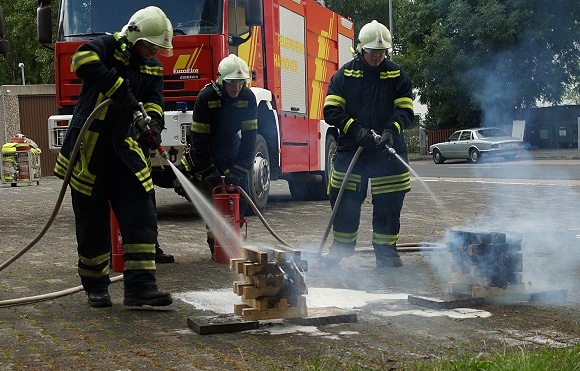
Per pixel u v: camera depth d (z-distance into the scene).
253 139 7.27
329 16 14.52
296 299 4.79
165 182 11.67
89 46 5.12
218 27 10.27
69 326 4.89
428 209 11.70
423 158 38.06
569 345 4.20
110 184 5.39
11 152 20.28
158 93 5.47
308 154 13.28
